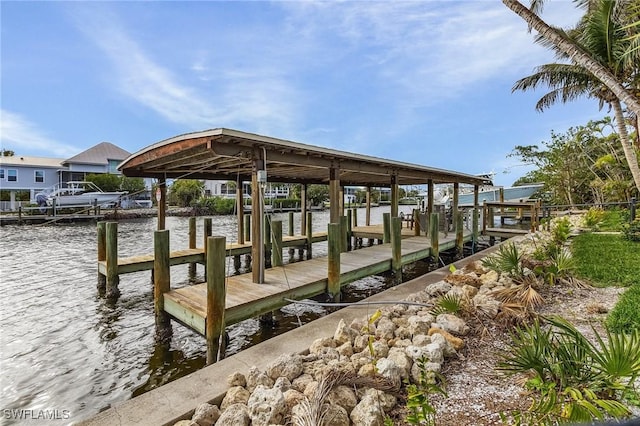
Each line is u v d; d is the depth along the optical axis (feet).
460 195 69.26
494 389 7.09
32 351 14.37
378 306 13.11
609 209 50.47
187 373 12.84
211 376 8.22
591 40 26.05
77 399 11.18
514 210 60.29
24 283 24.63
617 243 22.94
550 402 5.50
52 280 25.44
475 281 14.35
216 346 12.49
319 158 19.86
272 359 9.07
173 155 17.28
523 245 24.90
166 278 15.47
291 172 29.35
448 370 7.95
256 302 14.02
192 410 6.89
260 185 16.14
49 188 81.51
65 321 17.66
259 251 16.43
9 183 80.89
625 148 31.09
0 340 15.37
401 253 24.52
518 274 14.32
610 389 5.89
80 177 91.61
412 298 13.11
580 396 5.56
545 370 6.51
